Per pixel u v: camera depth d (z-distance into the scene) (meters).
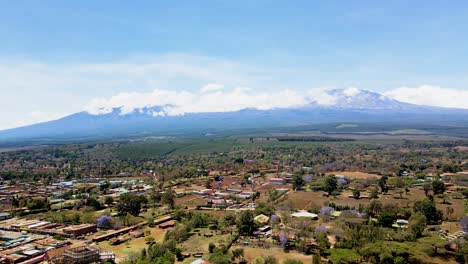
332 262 130.00
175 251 140.50
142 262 127.00
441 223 181.50
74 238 174.00
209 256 139.25
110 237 174.38
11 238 170.75
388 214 179.00
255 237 164.38
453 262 128.88
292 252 144.88
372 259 128.38
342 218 179.75
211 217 193.62
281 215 192.75
